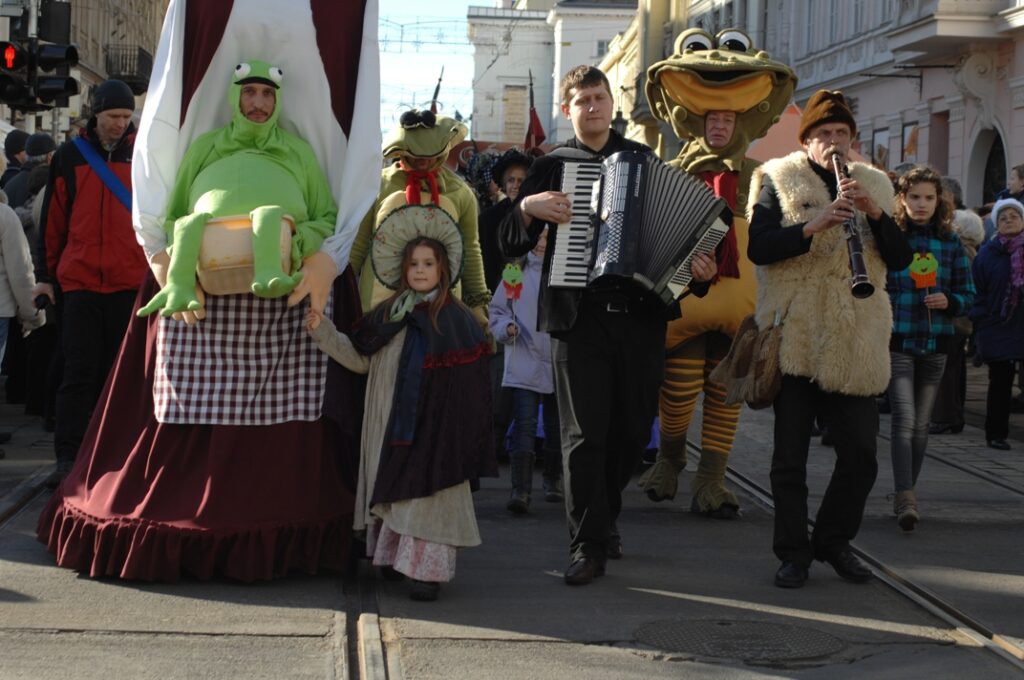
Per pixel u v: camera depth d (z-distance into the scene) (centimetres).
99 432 643
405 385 598
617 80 7025
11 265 918
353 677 498
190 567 606
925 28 2659
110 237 809
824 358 633
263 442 617
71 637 527
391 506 597
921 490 909
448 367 602
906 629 573
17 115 3084
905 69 3025
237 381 618
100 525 611
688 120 834
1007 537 768
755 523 789
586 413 630
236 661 505
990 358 1102
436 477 591
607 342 630
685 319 775
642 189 616
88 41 4550
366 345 615
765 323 650
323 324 612
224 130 652
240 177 631
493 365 935
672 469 813
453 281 634
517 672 503
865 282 595
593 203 620
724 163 825
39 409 1151
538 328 636
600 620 575
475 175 1170
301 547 618
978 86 2698
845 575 654
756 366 643
